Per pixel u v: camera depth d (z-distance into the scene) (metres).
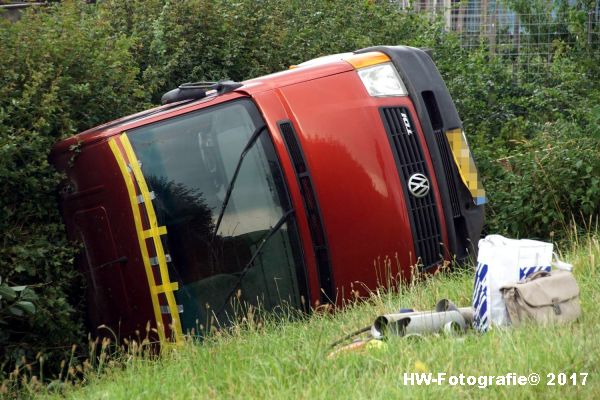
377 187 15.69
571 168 19.80
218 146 15.77
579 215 19.84
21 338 16.06
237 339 12.59
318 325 12.77
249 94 15.77
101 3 24.97
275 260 15.41
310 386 9.70
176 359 12.34
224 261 15.53
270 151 15.49
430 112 16.95
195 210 15.65
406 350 10.27
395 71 16.75
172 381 10.84
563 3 31.72
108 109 18.92
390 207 15.69
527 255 11.23
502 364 9.57
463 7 32.41
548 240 19.73
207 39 24.55
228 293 15.48
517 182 20.25
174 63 23.50
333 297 15.41
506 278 11.20
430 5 33.62
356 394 9.25
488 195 20.72
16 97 16.81
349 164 15.65
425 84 16.89
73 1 21.20
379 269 15.60
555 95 28.45
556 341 9.90
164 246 15.66
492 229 20.31
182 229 15.66
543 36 31.86
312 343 11.34
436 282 14.62
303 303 14.65
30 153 16.38
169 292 15.60
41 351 15.73
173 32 24.03
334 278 15.43
